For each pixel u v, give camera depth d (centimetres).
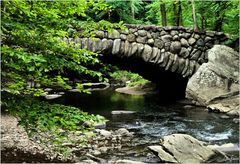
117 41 1226
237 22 1534
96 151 697
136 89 1955
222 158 653
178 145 652
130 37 1254
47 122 424
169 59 1331
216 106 1198
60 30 435
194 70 1370
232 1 1434
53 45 421
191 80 1296
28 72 437
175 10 1775
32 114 424
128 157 668
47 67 431
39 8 409
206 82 1267
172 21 1966
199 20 1866
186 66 1360
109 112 1256
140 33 1276
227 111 1153
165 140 675
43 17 421
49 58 418
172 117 1137
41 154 609
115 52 1227
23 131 766
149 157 667
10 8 400
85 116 461
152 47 1298
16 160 552
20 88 427
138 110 1295
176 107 1348
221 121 1045
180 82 1560
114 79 2539
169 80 1609
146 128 971
